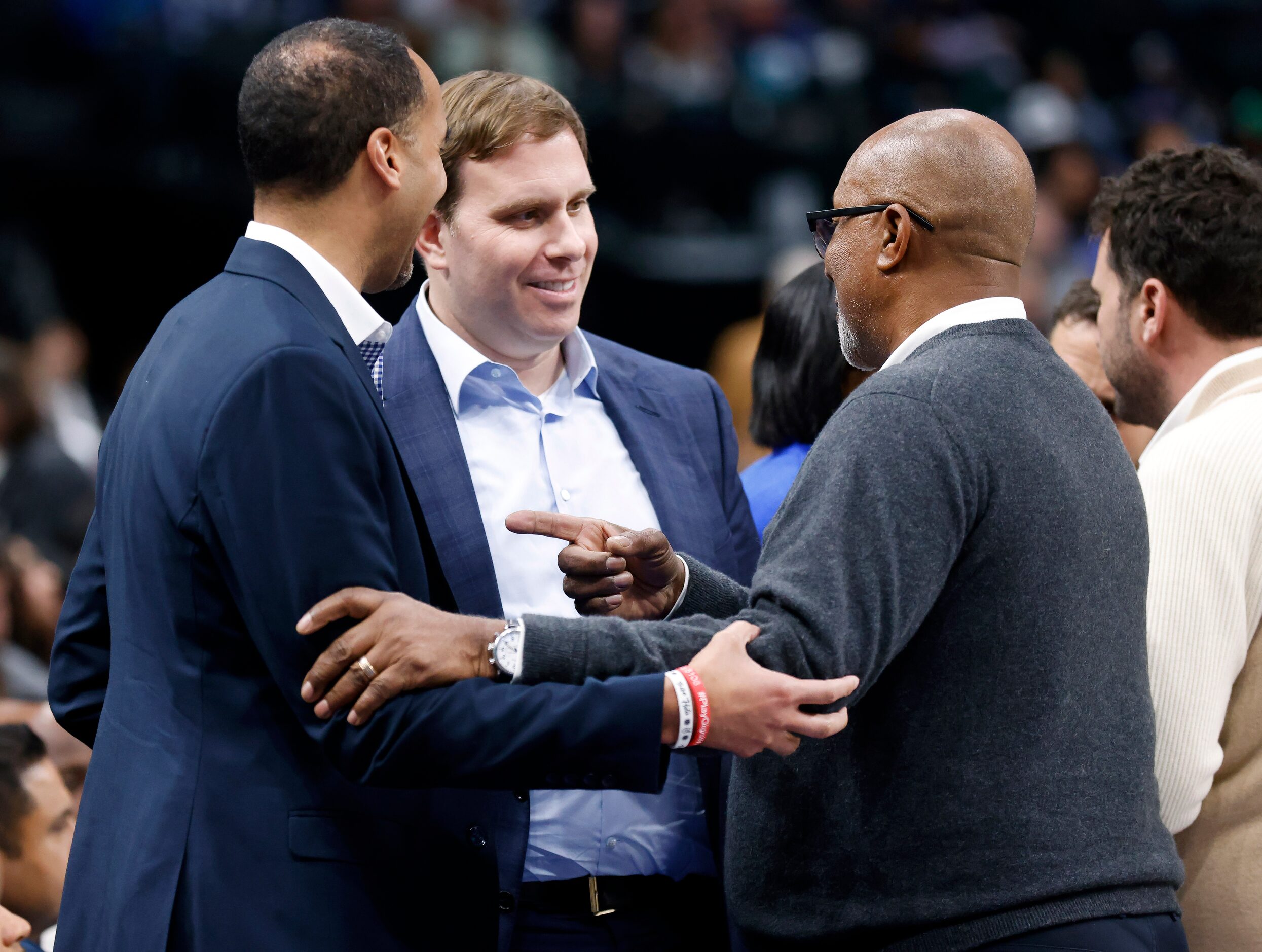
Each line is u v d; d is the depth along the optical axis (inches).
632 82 809.5
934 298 206.5
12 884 261.7
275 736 195.9
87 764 291.1
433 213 242.4
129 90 791.1
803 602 181.6
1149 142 974.4
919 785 191.6
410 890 203.6
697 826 245.1
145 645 197.6
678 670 186.2
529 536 240.1
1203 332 243.8
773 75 855.1
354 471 191.8
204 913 189.3
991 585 190.9
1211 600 218.2
